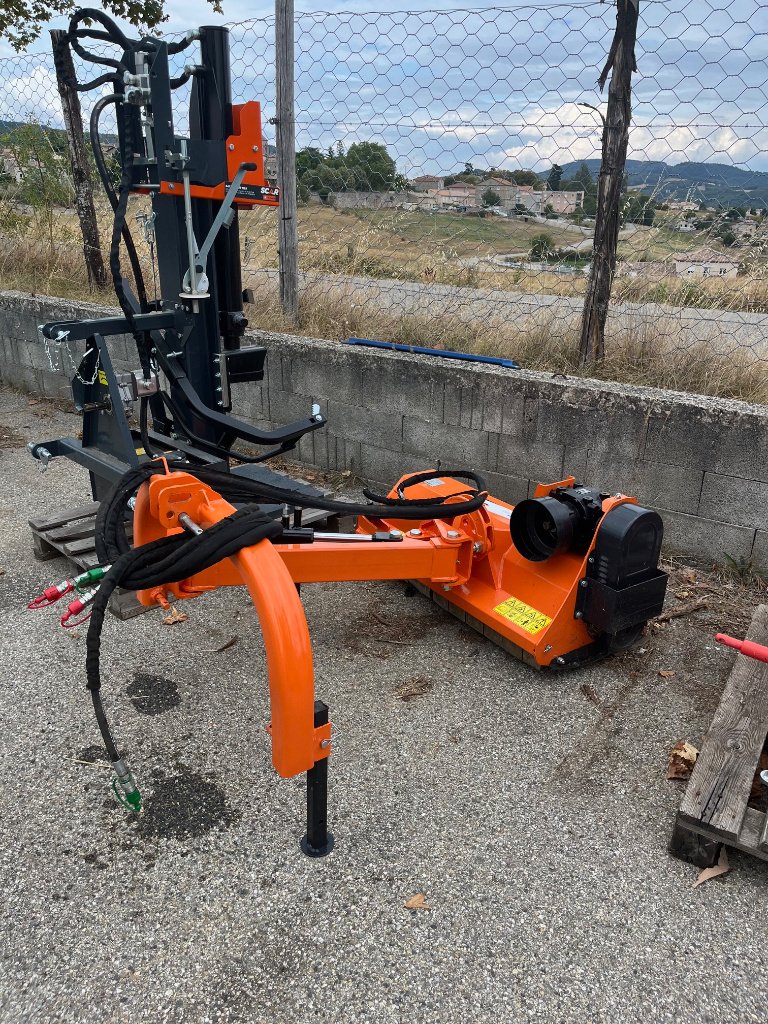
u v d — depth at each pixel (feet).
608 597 8.53
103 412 10.22
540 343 13.97
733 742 7.34
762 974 5.81
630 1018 5.47
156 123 8.85
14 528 13.38
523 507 9.06
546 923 6.19
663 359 12.77
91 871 6.61
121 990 5.62
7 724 8.41
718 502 11.12
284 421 16.10
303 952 5.91
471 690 9.18
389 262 16.15
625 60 11.41
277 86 15.71
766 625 9.17
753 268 12.62
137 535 7.27
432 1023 5.41
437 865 6.71
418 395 13.76
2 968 5.77
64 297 21.31
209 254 10.06
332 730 8.42
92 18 8.91
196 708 8.74
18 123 23.85
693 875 6.68
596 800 7.50
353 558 8.54
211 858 6.75
